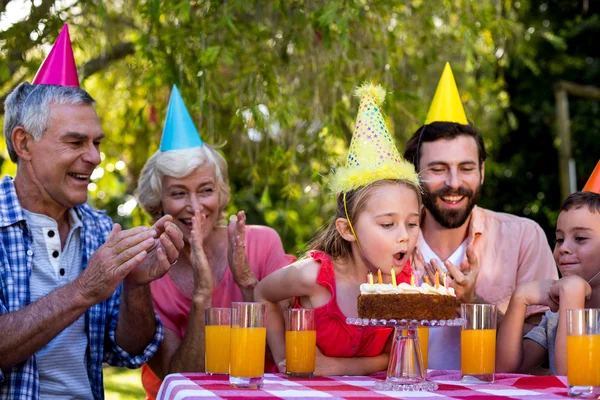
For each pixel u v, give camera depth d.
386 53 5.46
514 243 3.77
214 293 3.73
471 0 5.70
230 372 2.46
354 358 2.92
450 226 3.62
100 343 3.34
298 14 5.20
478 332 2.57
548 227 10.45
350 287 2.93
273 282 3.03
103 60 6.06
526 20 9.80
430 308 2.39
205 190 3.74
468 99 6.69
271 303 3.12
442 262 3.73
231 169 6.79
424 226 3.79
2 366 2.96
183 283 3.78
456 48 6.39
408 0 5.80
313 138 5.57
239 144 6.28
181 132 3.76
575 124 10.11
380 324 2.40
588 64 10.16
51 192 3.19
